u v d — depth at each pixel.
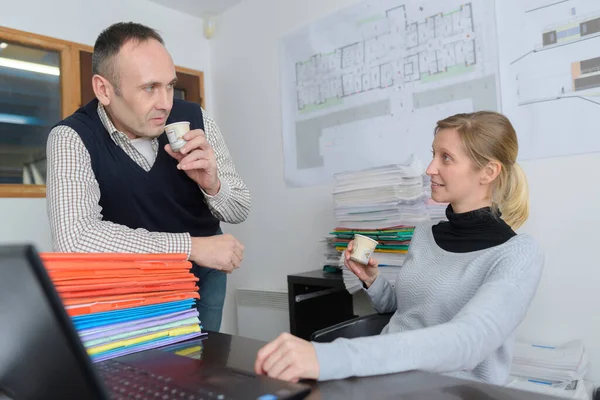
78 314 0.69
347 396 0.53
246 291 2.72
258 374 0.59
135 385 0.56
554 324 1.64
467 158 1.07
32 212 2.25
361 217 1.89
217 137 1.54
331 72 2.39
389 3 2.14
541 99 1.67
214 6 2.95
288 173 2.62
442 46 1.95
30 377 0.41
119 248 1.00
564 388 1.31
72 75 2.45
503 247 0.99
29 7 2.31
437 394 0.52
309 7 2.50
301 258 2.56
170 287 0.82
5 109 2.21
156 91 1.22
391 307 1.36
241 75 2.92
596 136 1.54
